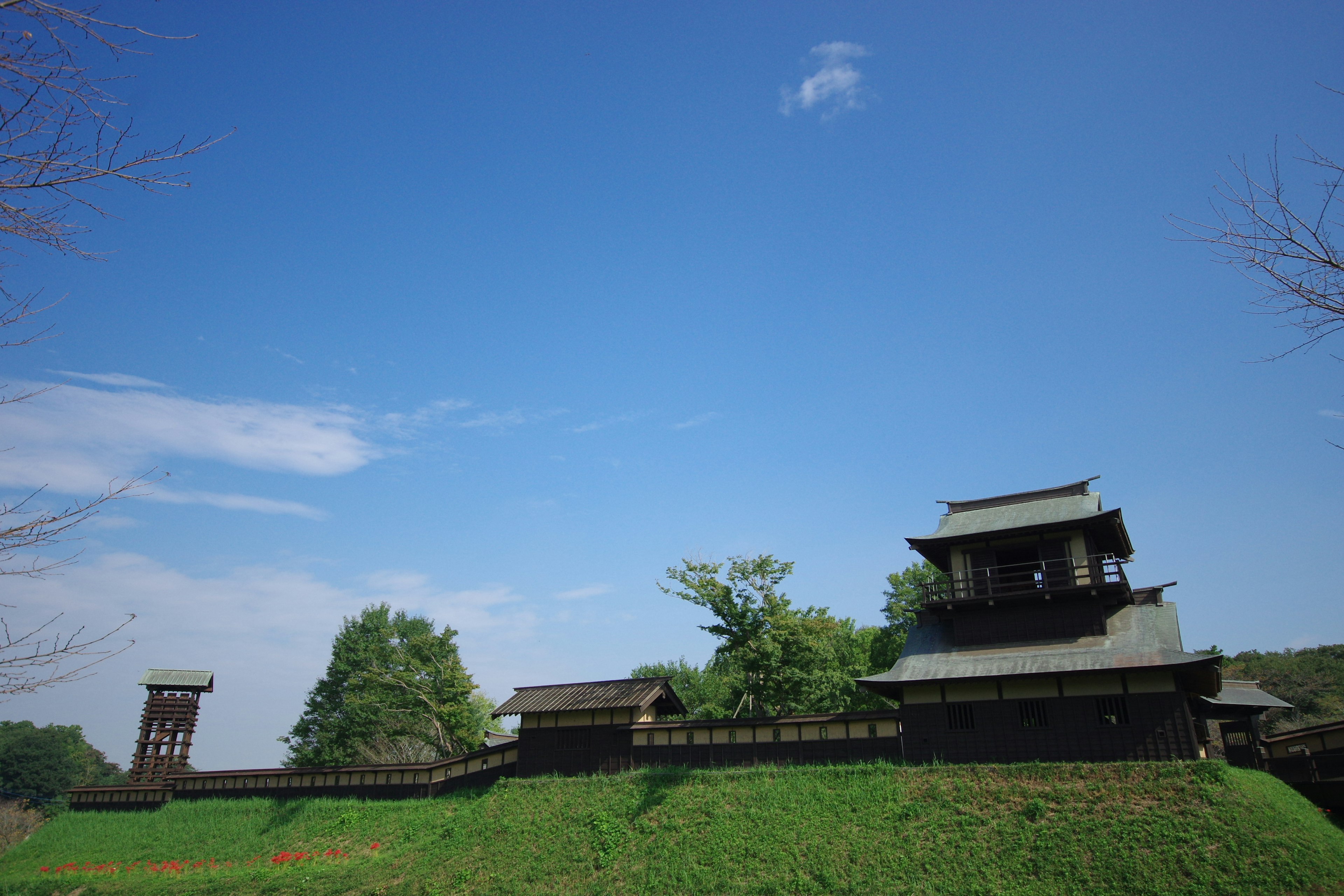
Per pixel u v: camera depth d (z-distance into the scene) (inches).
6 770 3567.9
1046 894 1010.7
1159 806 1110.4
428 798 1793.8
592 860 1309.1
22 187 306.0
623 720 1680.6
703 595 1835.6
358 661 2878.9
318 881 1407.5
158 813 2032.5
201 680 2434.8
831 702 1941.4
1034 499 1665.8
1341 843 1082.1
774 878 1149.7
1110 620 1461.6
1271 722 2583.7
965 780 1261.1
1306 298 405.1
